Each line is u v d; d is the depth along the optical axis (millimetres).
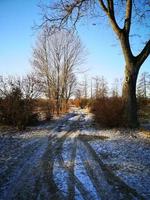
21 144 10969
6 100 17031
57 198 5270
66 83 39062
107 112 16875
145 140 11969
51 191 5641
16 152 9352
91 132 15047
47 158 8516
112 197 5328
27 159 8352
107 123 16828
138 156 8789
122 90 16531
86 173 6883
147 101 39875
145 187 5871
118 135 13539
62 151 9664
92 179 6410
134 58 15781
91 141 11883
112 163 7891
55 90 33625
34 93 17609
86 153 9312
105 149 9992
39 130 15883
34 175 6715
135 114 16016
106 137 13055
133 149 9938
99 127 17297
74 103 77938
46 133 14594
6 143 11094
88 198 5273
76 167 7453
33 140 12102
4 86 17219
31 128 16812
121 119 16516
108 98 19203
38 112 20609
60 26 16688
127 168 7344
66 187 5875
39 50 33656
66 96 40188
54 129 16594
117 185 6004
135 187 5871
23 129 16016
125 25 15641
